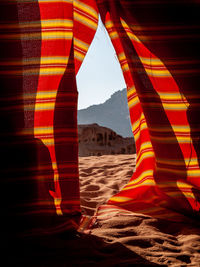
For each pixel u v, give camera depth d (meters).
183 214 2.85
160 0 3.01
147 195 3.21
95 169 5.40
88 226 2.59
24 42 2.77
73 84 2.91
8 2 2.75
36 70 2.80
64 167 2.87
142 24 3.05
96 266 1.81
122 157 7.08
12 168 2.51
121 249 2.06
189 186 2.94
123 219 2.65
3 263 1.86
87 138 14.06
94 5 3.34
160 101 3.08
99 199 3.57
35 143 2.62
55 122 2.86
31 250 2.04
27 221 2.38
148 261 1.90
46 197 2.64
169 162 3.07
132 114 3.47
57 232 2.38
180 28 3.01
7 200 2.42
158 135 3.09
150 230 2.46
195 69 3.01
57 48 2.86
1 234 2.25
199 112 3.00
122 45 3.17
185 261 1.96
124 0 3.08
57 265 1.82
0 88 2.67
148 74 3.09
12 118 2.64
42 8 2.84
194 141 3.01
